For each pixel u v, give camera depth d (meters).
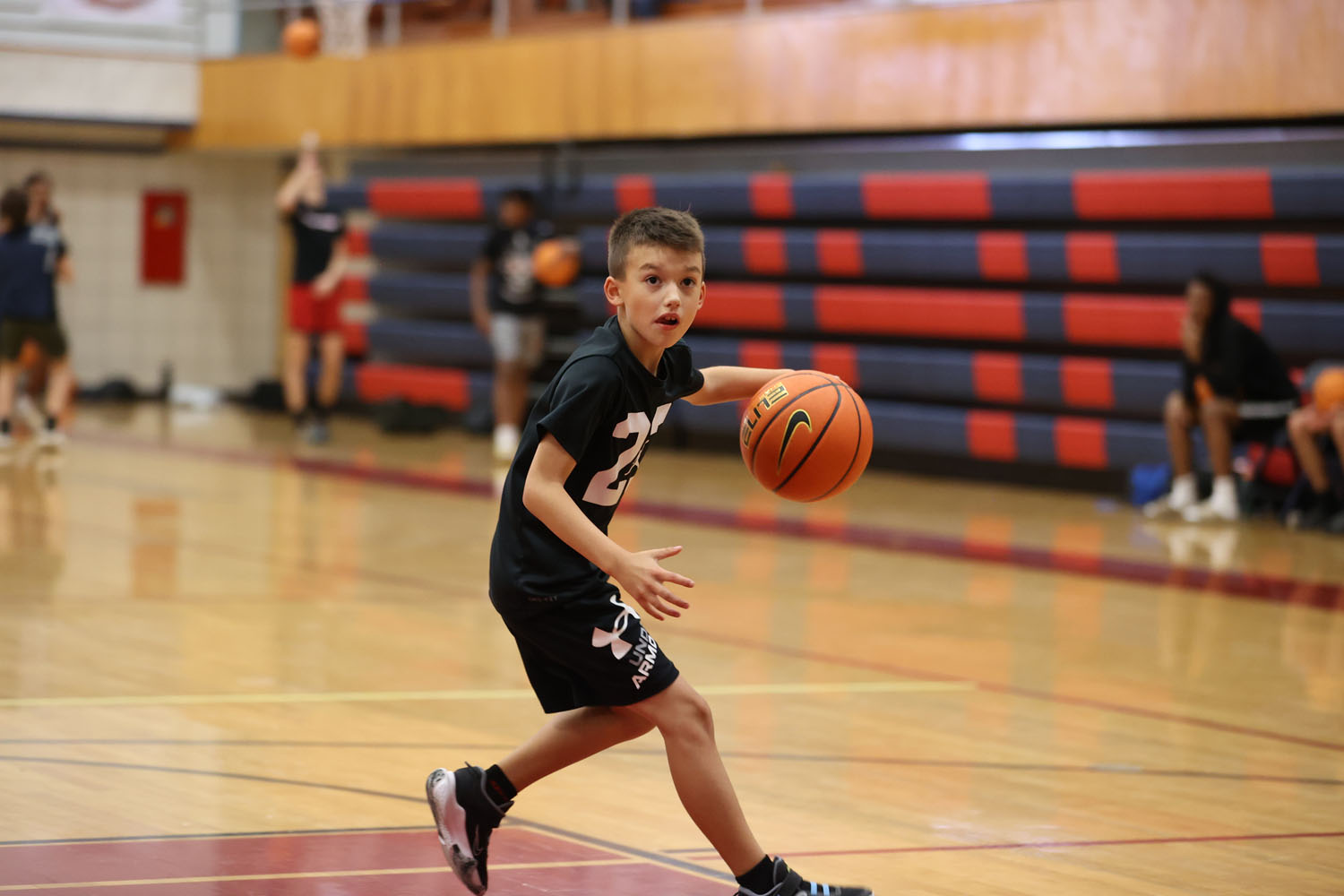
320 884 4.29
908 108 15.26
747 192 16.61
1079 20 14.08
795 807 5.30
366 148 20.94
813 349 16.31
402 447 17.59
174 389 23.39
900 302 15.60
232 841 4.67
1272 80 12.98
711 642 8.09
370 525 11.79
